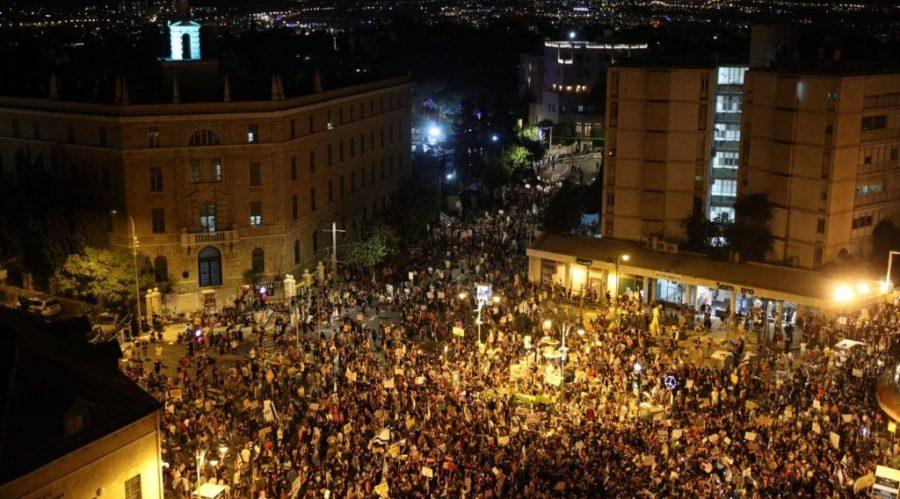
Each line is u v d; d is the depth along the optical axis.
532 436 50.91
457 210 127.94
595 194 123.62
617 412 55.66
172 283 89.38
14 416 38.88
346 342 69.19
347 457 48.28
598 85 191.00
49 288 88.69
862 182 92.31
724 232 95.38
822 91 89.19
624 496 43.44
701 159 99.50
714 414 55.19
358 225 114.56
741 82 103.19
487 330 74.38
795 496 43.72
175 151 88.19
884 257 89.88
